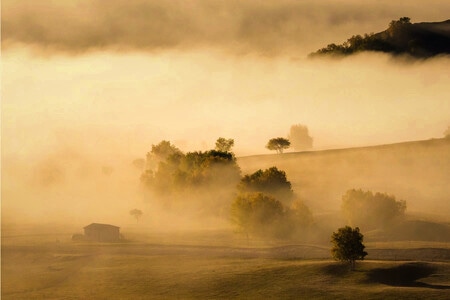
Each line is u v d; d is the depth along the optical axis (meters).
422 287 133.62
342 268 148.25
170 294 139.75
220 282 145.12
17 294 147.50
